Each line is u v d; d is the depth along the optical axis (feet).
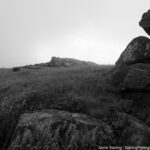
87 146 26.61
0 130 34.99
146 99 37.14
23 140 26.91
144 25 51.37
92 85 45.24
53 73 68.69
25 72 85.46
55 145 26.16
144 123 31.96
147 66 42.55
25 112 36.09
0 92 52.11
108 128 29.66
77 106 35.35
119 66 51.65
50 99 38.86
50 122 29.17
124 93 41.06
